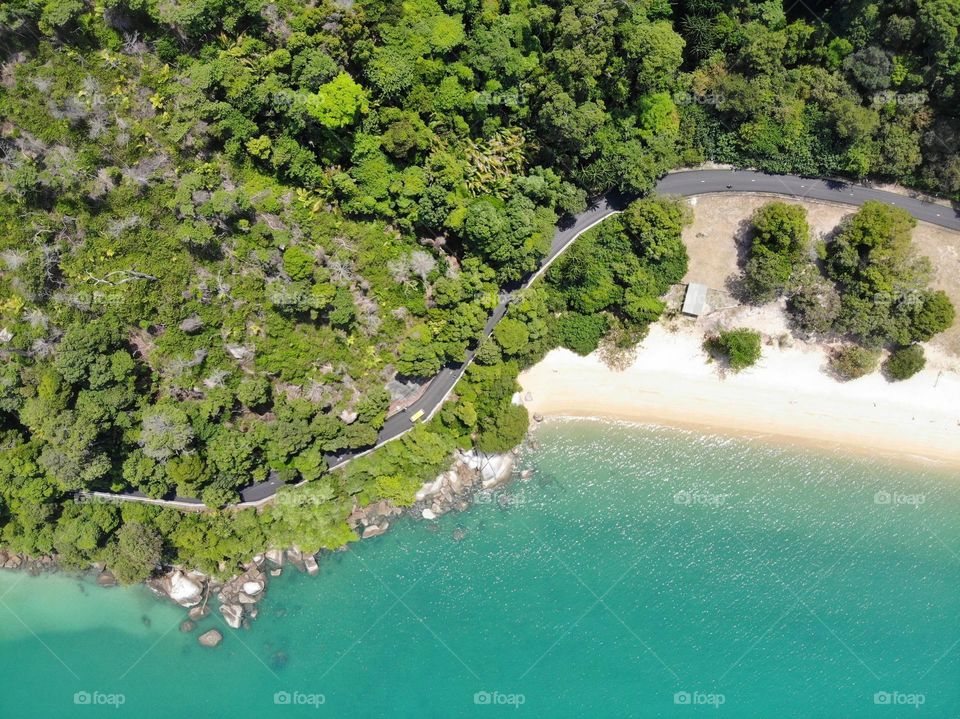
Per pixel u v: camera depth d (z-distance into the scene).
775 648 68.88
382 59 56.75
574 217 67.94
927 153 63.50
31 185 53.00
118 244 56.72
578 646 69.06
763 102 63.75
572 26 55.16
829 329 67.44
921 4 56.84
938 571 69.31
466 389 66.81
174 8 52.34
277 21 54.38
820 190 67.25
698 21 61.75
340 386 65.69
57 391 57.53
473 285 63.47
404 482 68.06
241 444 63.47
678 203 64.94
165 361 60.59
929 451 69.38
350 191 60.28
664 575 69.75
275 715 69.44
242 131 55.97
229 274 59.41
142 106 54.91
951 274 66.88
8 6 49.97
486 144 62.47
